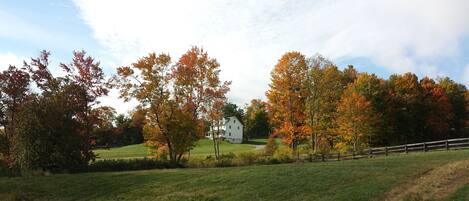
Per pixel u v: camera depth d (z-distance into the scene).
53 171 28.47
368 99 57.84
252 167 27.73
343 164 27.23
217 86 40.44
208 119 42.12
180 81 38.12
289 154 40.47
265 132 139.62
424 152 36.12
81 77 34.41
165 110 37.75
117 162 32.97
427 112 64.44
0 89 33.56
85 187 22.34
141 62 36.47
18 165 28.41
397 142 62.81
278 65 45.84
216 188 20.98
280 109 45.78
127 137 109.44
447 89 76.38
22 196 20.36
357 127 48.72
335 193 18.75
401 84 64.69
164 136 37.19
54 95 31.97
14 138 28.23
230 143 109.69
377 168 24.42
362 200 17.36
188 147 38.12
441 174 21.38
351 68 74.56
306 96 48.09
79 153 30.55
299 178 22.30
